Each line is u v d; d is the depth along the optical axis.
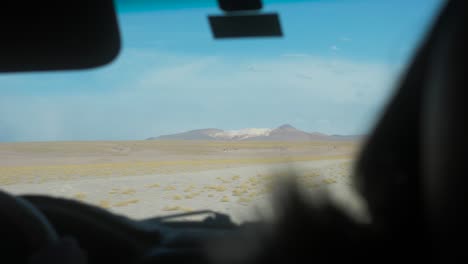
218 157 144.75
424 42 2.04
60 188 22.47
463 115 1.73
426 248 2.03
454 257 1.78
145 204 13.66
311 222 2.10
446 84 1.81
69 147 192.88
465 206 1.71
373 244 2.08
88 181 28.31
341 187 2.63
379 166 2.24
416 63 2.08
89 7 2.00
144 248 3.20
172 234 3.38
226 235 3.06
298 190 2.18
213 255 2.70
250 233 2.48
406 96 2.12
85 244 3.02
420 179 2.05
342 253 2.06
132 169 60.84
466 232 1.71
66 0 1.95
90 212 3.21
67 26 2.05
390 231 2.14
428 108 1.97
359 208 2.26
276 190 2.20
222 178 28.75
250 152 172.00
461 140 1.72
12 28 2.03
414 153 2.09
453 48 1.79
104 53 2.17
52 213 3.00
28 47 2.12
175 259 2.85
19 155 155.62
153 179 28.30
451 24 1.82
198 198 15.77
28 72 2.25
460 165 1.73
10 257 2.28
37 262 2.09
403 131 2.14
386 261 2.06
